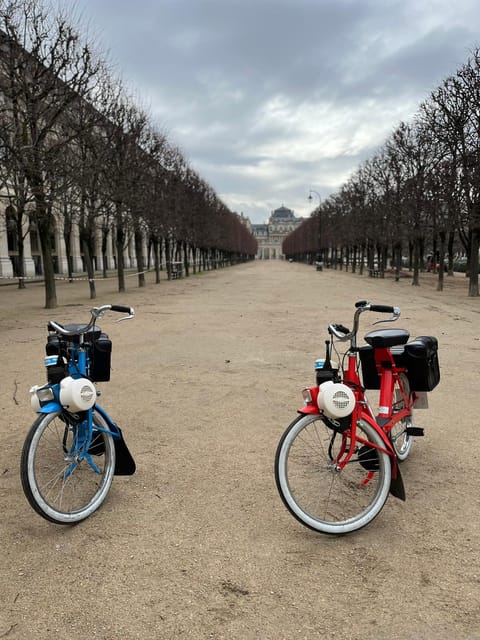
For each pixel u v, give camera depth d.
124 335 10.66
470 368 7.32
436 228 23.53
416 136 25.64
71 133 17.77
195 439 4.68
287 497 3.02
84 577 2.71
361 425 3.18
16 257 43.25
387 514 3.32
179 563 2.82
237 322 12.64
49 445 3.28
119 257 24.33
